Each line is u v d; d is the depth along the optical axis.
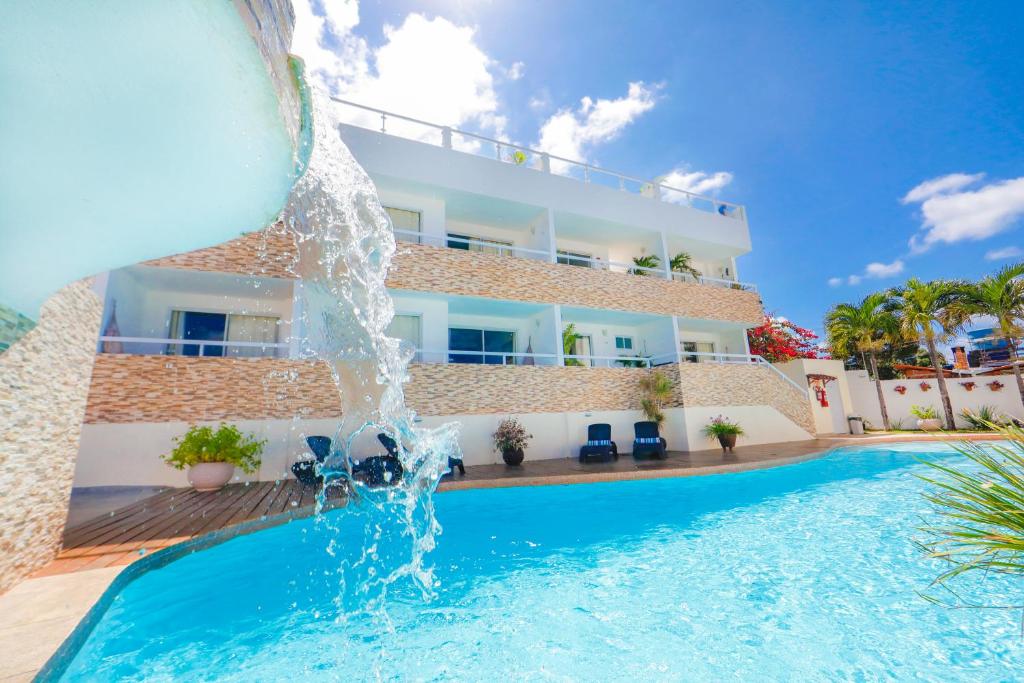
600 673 3.29
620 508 7.84
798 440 16.41
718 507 7.84
